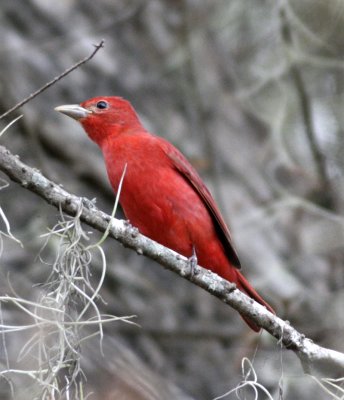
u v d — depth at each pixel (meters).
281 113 14.45
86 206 8.11
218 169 14.63
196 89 14.88
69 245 7.96
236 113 15.11
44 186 7.96
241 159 14.74
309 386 12.02
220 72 15.09
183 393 13.16
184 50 15.08
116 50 15.50
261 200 14.38
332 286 13.86
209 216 10.24
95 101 10.95
